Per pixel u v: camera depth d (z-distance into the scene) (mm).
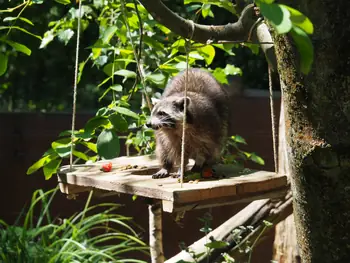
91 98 8922
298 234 2812
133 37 5242
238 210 7031
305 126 2570
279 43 2549
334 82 2430
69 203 7520
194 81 5086
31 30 8148
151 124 4336
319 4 2359
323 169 2551
